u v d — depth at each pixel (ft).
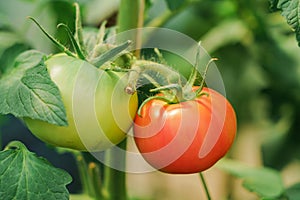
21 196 1.98
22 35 2.63
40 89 1.92
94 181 2.32
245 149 3.60
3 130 3.59
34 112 1.90
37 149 3.68
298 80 3.30
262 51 3.33
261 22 3.25
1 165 2.00
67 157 3.71
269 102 3.40
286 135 3.34
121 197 2.34
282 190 2.63
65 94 1.92
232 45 3.35
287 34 3.33
